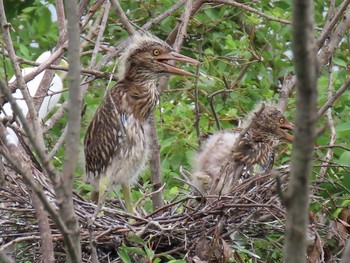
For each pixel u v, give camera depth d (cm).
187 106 1403
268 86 1459
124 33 1564
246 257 1183
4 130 812
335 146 1070
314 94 548
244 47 1462
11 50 863
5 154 685
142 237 1053
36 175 1042
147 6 1598
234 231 1040
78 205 1076
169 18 1548
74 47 732
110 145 1185
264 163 1239
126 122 1191
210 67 1490
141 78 1235
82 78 1422
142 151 1206
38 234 1020
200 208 1050
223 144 1235
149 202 1282
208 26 1573
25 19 1725
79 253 725
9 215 1027
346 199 1105
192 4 1351
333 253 1103
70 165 723
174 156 1359
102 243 1032
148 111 1228
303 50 538
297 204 566
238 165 1211
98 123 1202
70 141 724
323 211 1125
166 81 1346
